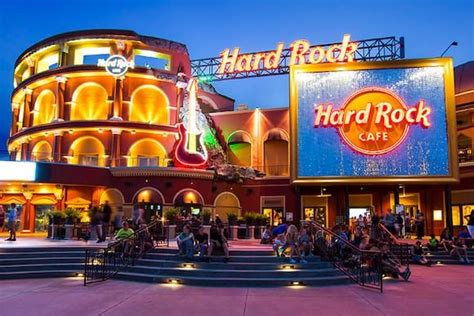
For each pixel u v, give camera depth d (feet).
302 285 47.55
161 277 49.47
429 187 110.63
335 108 98.78
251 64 148.56
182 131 114.73
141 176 110.32
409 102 96.73
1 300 39.09
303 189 118.52
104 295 41.60
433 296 41.93
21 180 103.65
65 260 58.23
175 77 128.57
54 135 122.72
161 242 75.36
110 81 124.57
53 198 113.70
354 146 96.89
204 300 39.34
